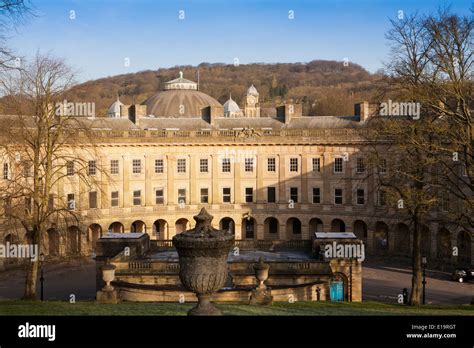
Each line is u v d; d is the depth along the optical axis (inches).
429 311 1293.1
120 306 1204.5
